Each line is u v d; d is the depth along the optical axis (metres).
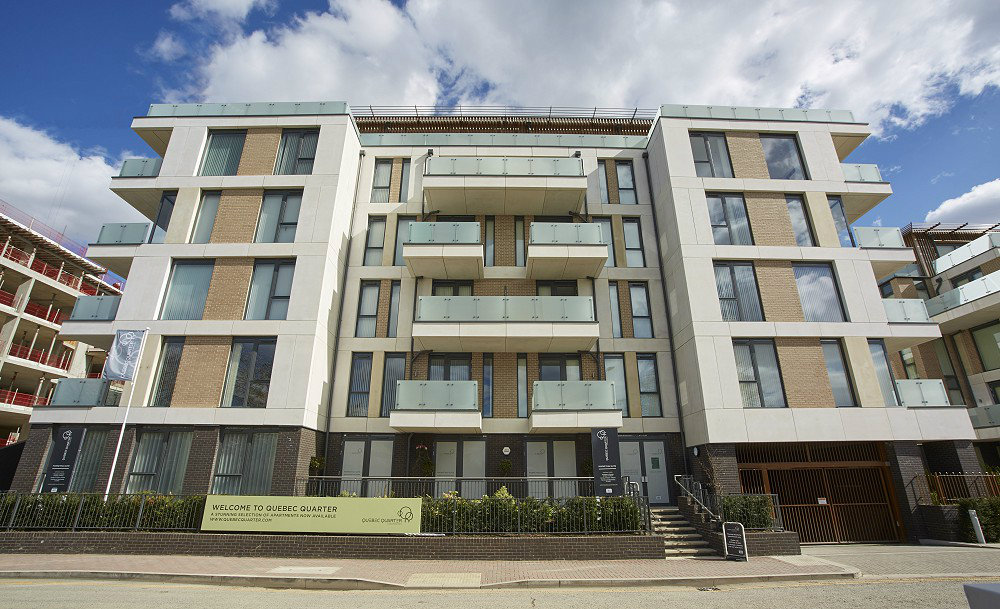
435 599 8.21
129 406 14.30
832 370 15.34
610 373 17.17
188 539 11.63
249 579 9.28
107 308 15.62
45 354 33.25
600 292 18.02
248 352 15.03
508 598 8.28
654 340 17.36
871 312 15.86
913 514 14.16
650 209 19.08
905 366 24.52
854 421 14.60
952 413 14.86
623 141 20.14
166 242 16.08
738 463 15.34
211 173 17.22
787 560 11.16
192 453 13.98
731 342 15.34
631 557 11.42
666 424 16.38
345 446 16.00
